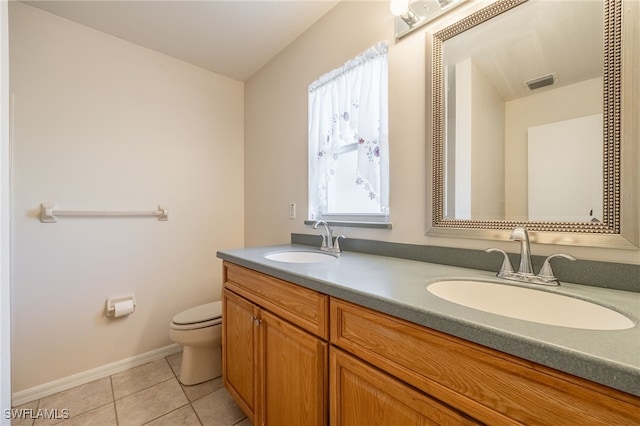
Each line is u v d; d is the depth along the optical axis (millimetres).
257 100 2318
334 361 850
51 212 1605
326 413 890
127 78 1896
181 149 2145
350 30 1512
